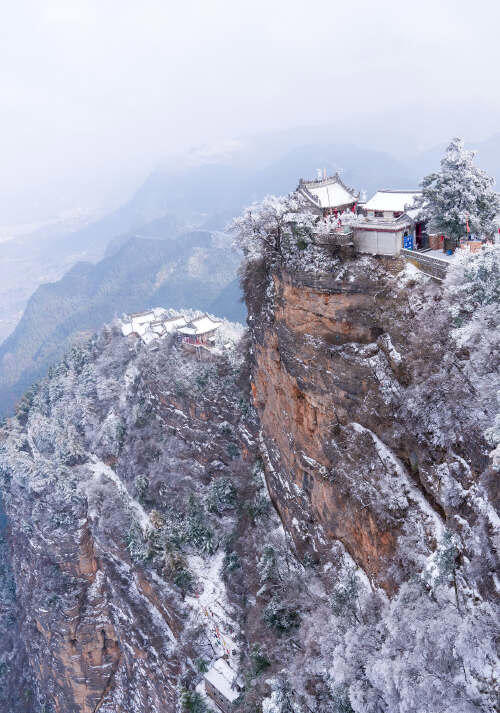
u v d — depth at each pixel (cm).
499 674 2731
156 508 9831
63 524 10275
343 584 4369
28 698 11144
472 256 3781
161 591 8119
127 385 13700
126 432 12012
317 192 6222
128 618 8825
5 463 12825
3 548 13550
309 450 5638
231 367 9781
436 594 3431
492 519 3123
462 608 3228
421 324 4116
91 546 10256
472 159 4766
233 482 8694
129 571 9281
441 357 3884
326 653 4125
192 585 7744
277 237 5816
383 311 4662
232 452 9319
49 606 9931
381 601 4156
